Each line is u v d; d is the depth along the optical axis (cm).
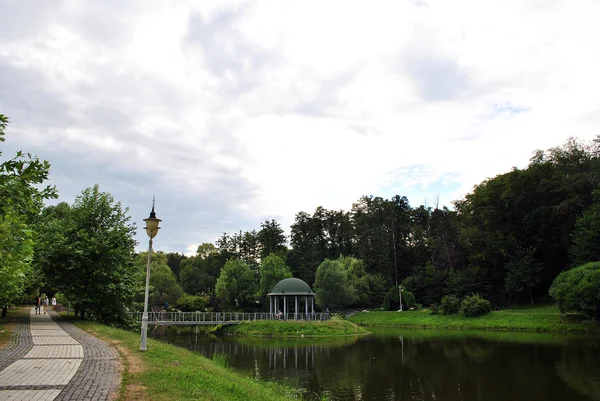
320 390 2236
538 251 6931
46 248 2952
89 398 953
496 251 7012
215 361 2409
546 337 4409
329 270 7475
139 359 1486
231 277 8650
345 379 2520
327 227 11200
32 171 917
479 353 3431
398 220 10650
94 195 3331
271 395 1438
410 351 3688
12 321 3177
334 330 5506
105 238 3114
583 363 2816
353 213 11512
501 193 7169
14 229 934
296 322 5744
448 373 2636
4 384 1084
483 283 7319
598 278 4662
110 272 3094
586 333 4634
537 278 6475
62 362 1412
